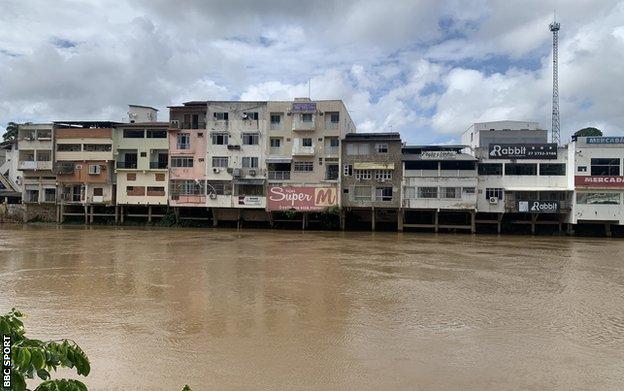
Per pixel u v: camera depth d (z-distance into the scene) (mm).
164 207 57000
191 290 19312
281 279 21844
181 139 54375
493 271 24641
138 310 16094
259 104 53469
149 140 55375
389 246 36188
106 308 16344
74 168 56094
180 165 54250
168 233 46531
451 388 10047
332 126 52156
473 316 15711
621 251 34344
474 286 20672
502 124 58969
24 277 21891
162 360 11469
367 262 27344
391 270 24578
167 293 18734
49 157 56906
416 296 18562
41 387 3344
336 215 52125
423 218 53531
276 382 10250
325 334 13578
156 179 55062
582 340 13312
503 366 11297
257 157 53281
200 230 51062
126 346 12445
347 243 38219
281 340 13008
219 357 11688
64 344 3795
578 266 26797
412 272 24047
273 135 53125
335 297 18266
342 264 26500
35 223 57375
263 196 52938
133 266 25188
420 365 11289
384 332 13828
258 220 56000
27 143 56875
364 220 54562
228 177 53344
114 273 23047
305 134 52469
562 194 48719
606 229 47562
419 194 49938
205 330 13867
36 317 15180
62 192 56688
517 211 48688
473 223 49438
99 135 55750
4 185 62125
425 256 30312
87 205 56344
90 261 26844
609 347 12734
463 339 13281
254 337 13258
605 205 46719
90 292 18828
